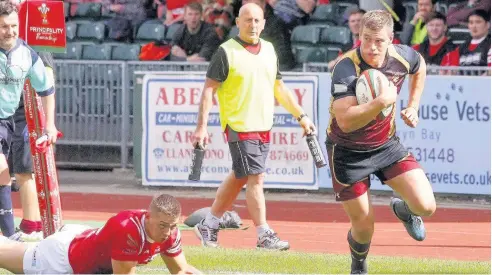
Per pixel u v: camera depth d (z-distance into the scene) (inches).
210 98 633.6
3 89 565.3
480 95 879.7
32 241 637.3
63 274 475.2
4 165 609.9
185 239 689.6
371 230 522.6
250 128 631.8
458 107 885.2
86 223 757.9
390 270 558.6
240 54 629.9
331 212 837.8
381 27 491.2
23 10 578.6
